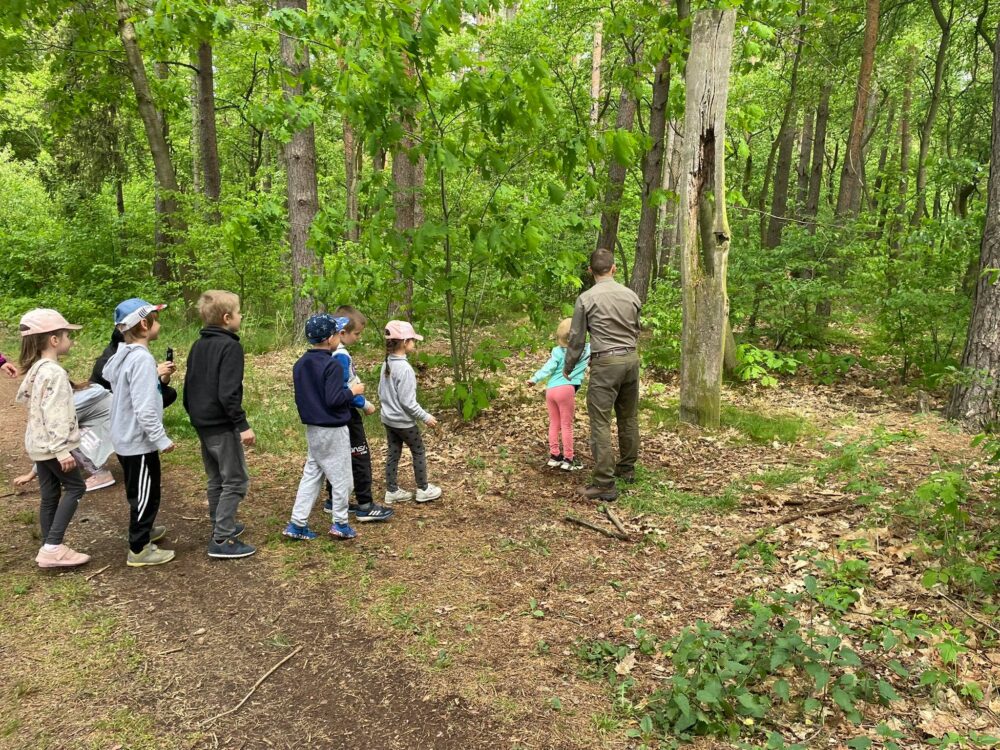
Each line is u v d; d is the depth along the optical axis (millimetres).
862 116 9836
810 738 2488
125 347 3699
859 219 9461
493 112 5688
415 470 4973
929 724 2521
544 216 6855
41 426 3646
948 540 3631
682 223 6516
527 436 6535
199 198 12461
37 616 3361
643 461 5809
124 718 2643
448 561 4055
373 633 3289
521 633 3281
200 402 3865
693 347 6625
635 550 4188
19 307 13242
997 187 6121
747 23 7426
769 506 4711
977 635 3043
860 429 6457
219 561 4039
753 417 6941
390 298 7125
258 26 6496
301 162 10312
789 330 9555
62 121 14266
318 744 2543
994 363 6145
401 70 5195
